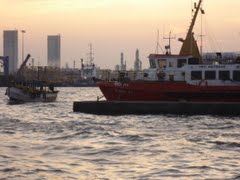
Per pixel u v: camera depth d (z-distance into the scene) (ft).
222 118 274.77
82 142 189.98
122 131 223.51
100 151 167.53
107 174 129.80
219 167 138.21
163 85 295.69
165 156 156.76
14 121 282.77
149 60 309.63
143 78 310.86
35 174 129.08
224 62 311.06
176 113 283.38
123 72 317.42
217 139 195.21
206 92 290.76
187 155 158.40
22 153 163.12
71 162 146.82
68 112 355.56
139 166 140.46
